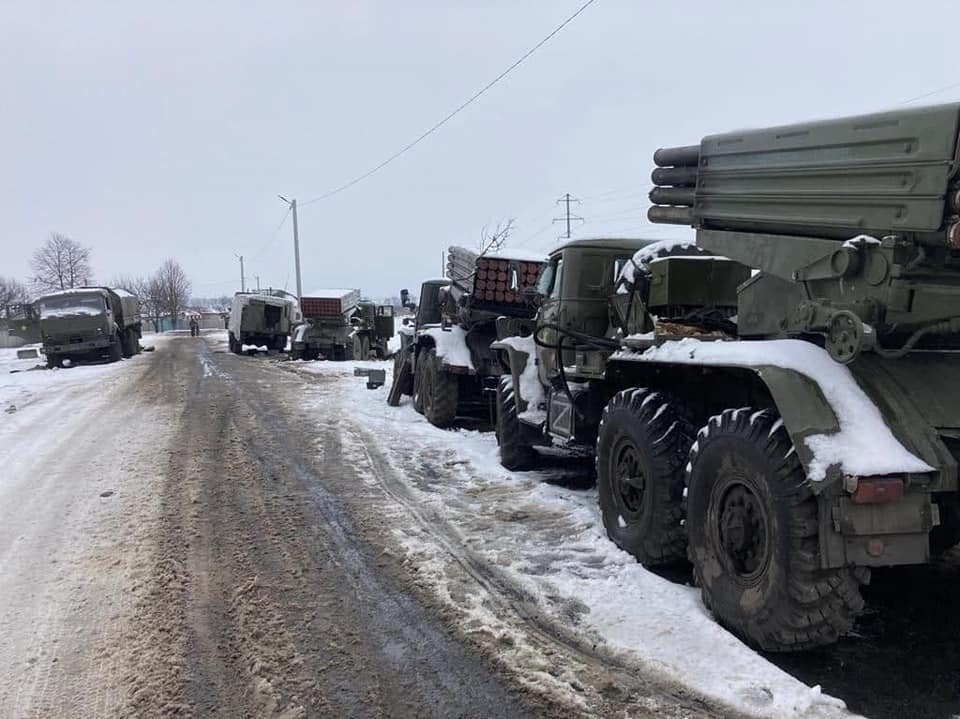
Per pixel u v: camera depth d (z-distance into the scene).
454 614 3.96
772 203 4.08
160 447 8.52
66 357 23.67
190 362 23.45
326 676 3.33
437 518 5.78
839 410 3.28
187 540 5.22
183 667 3.42
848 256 3.48
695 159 4.75
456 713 3.02
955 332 3.51
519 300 10.08
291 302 31.06
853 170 3.53
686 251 5.68
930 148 3.12
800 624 3.27
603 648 3.55
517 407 7.43
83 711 3.08
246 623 3.88
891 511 3.13
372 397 13.48
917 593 4.27
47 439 9.27
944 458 3.18
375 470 7.46
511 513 5.85
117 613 4.02
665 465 4.47
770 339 4.27
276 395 13.72
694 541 4.01
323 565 4.73
